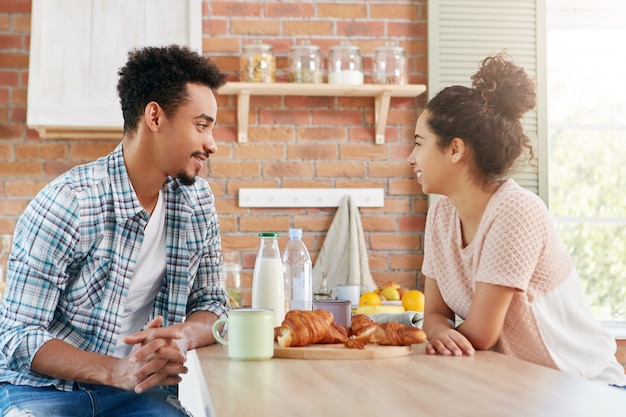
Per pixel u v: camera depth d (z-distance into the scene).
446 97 1.76
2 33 3.52
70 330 1.80
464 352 1.53
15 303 1.69
